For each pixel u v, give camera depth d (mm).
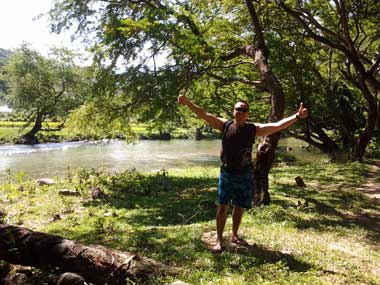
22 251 5914
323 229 7941
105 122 16781
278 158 26719
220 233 6324
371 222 8805
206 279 5312
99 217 9961
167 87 13836
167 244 6812
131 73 14641
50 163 26031
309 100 23859
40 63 48031
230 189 6133
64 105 31469
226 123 6059
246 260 5891
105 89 15695
